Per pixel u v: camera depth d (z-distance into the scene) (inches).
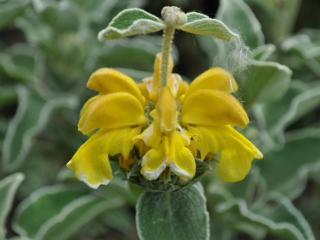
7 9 10.9
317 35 13.1
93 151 6.1
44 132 12.5
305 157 10.9
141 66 12.4
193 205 6.7
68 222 9.8
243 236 13.0
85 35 11.8
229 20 10.1
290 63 11.9
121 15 5.8
